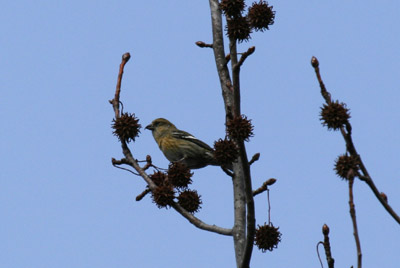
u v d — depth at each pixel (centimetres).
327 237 938
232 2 1132
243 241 1202
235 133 1044
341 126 934
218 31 1381
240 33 1129
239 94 1071
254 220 1065
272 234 1186
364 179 923
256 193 1227
